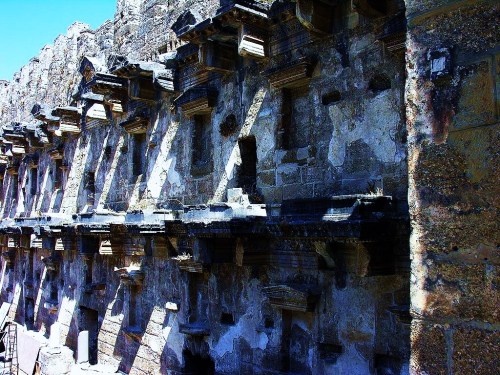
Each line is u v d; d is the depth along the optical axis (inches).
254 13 396.2
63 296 770.8
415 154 153.1
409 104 155.8
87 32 800.3
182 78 531.5
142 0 678.5
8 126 952.3
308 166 386.9
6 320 989.2
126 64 532.1
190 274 502.0
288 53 410.3
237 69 462.3
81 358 658.8
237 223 373.4
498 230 133.6
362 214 300.8
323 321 365.7
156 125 570.9
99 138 704.4
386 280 327.3
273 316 408.2
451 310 141.5
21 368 807.1
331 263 358.6
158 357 542.3
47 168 885.2
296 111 409.1
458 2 145.2
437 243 145.8
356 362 341.4
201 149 514.0
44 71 991.0
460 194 141.9
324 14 368.8
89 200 722.2
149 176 573.9
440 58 147.3
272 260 407.2
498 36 136.9
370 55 350.0
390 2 337.7
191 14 458.9
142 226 484.1
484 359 134.2
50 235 724.7
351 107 359.9
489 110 137.5
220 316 465.4
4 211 1079.6
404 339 315.9
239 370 439.8
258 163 432.1
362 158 350.9
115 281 636.1
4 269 1048.8
